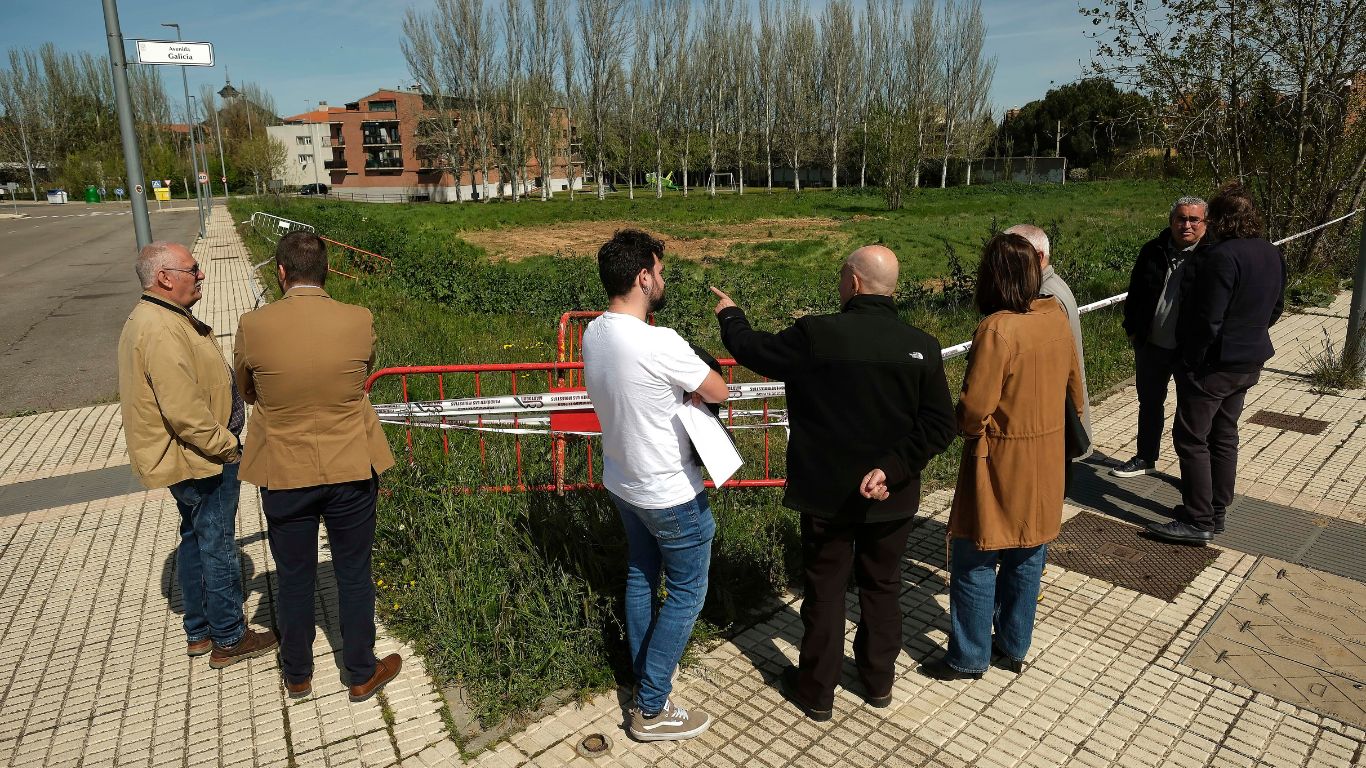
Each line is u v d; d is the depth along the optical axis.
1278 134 11.75
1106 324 9.98
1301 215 11.73
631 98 67.00
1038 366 3.03
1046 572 4.33
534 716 3.21
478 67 60.84
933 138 62.34
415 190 79.19
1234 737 3.06
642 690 3.02
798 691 3.22
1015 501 3.09
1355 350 7.54
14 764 3.04
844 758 2.97
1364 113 11.30
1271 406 7.09
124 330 3.23
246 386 3.17
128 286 17.83
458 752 3.04
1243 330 4.32
